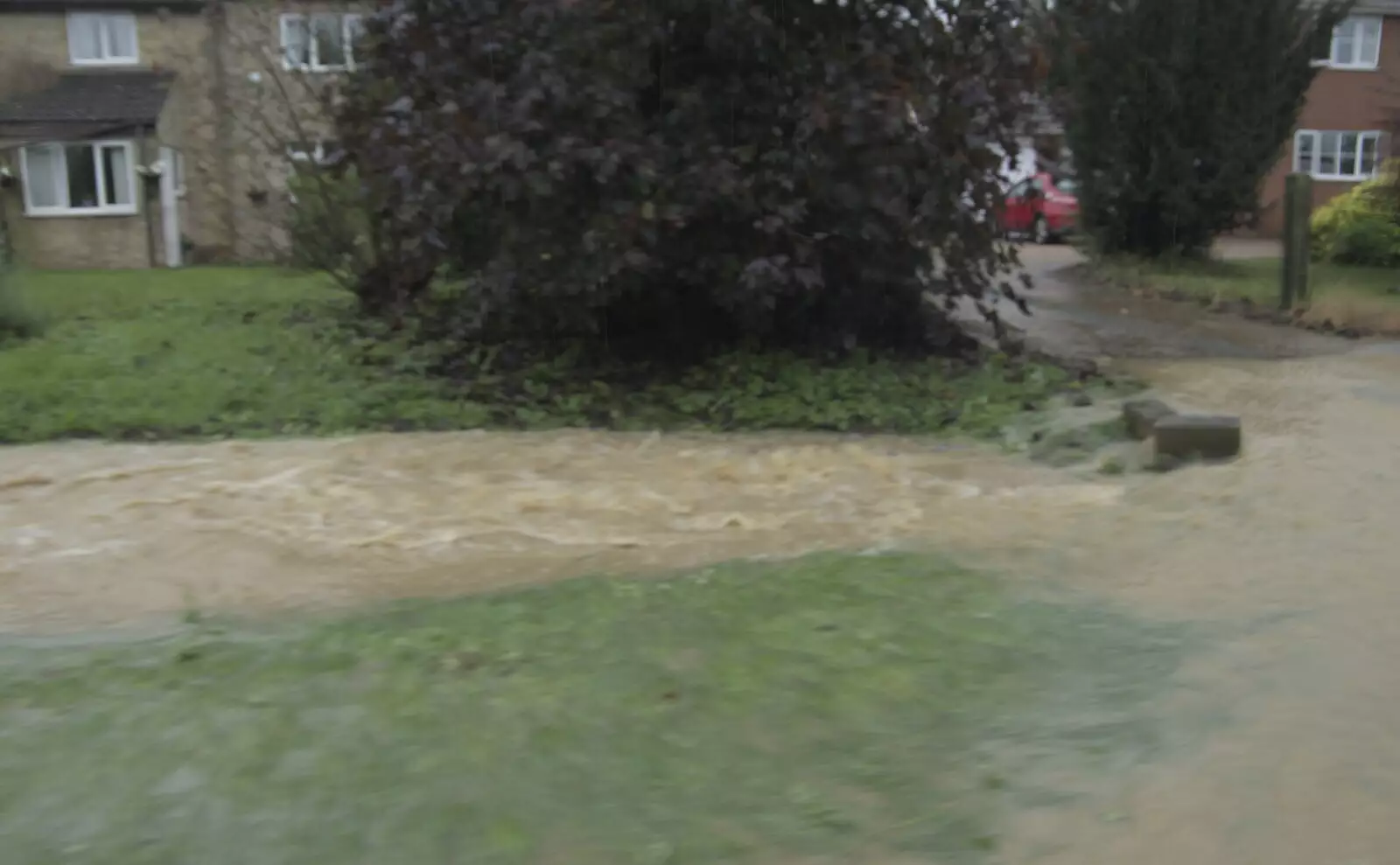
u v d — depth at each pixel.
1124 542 6.40
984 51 10.36
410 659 4.86
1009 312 14.90
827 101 9.69
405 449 8.66
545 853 3.60
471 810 3.80
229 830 3.71
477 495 7.46
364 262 13.65
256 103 22.25
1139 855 3.62
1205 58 18.95
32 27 29.83
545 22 9.49
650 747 4.19
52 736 4.27
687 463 8.32
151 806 3.83
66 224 28.69
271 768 4.04
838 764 4.11
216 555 6.32
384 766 4.04
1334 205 23.05
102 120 28.11
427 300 12.37
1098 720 4.42
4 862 3.55
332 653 4.91
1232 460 7.98
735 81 10.15
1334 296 14.94
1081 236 21.53
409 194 9.69
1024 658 4.93
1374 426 8.83
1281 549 6.21
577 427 9.52
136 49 29.94
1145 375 10.85
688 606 5.45
